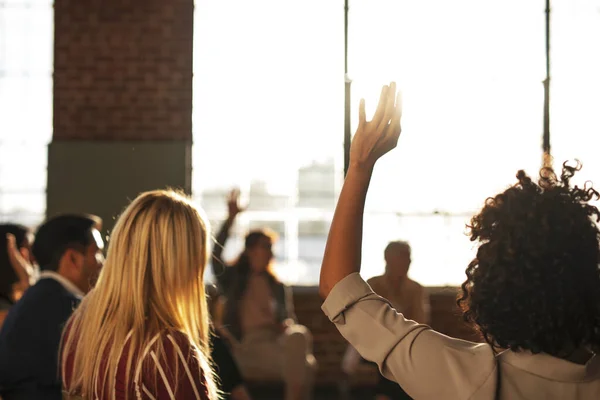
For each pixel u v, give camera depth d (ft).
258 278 25.14
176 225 7.76
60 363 8.27
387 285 22.06
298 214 33.22
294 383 24.71
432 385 5.12
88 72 31.48
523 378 5.09
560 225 5.12
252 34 32.78
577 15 32.58
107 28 31.55
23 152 31.83
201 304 7.95
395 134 5.81
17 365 10.57
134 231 7.70
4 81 31.94
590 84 32.42
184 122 31.58
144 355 7.30
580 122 32.53
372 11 32.78
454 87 32.55
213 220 32.50
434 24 32.63
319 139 33.17
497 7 32.58
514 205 5.26
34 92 31.96
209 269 26.76
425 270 32.27
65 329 8.33
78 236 11.64
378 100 5.79
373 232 32.55
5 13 32.04
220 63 32.68
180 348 7.40
